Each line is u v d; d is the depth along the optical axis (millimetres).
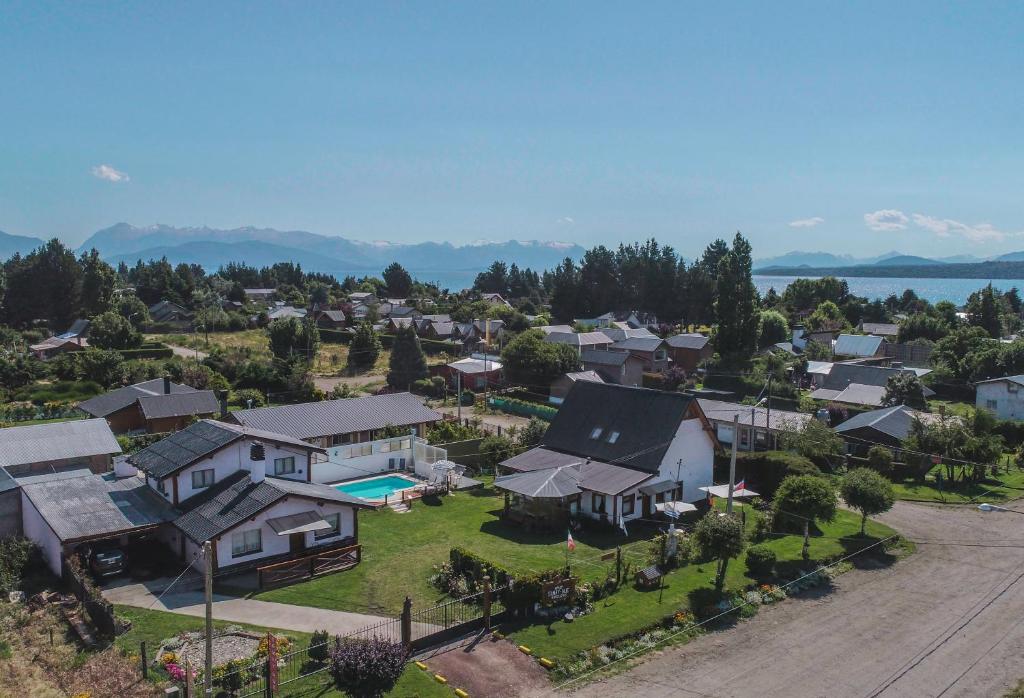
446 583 32938
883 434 58125
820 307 152125
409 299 182875
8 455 43531
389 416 57719
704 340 105125
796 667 26797
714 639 28906
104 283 131125
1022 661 27344
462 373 90062
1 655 25812
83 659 25891
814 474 46781
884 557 38281
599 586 31781
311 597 31766
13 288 121625
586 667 26141
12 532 38125
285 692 24062
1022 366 84938
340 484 51125
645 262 154875
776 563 35969
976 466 52344
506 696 24297
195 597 31547
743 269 105125
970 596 33344
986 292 127500
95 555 33562
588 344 105250
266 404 79125
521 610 29797
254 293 194500
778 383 88312
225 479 37625
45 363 86312
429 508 45625
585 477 43188
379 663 22719
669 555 35188
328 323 138750
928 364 102562
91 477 40469
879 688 25406
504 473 52031
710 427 47156
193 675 24516
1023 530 42719
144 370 84312
